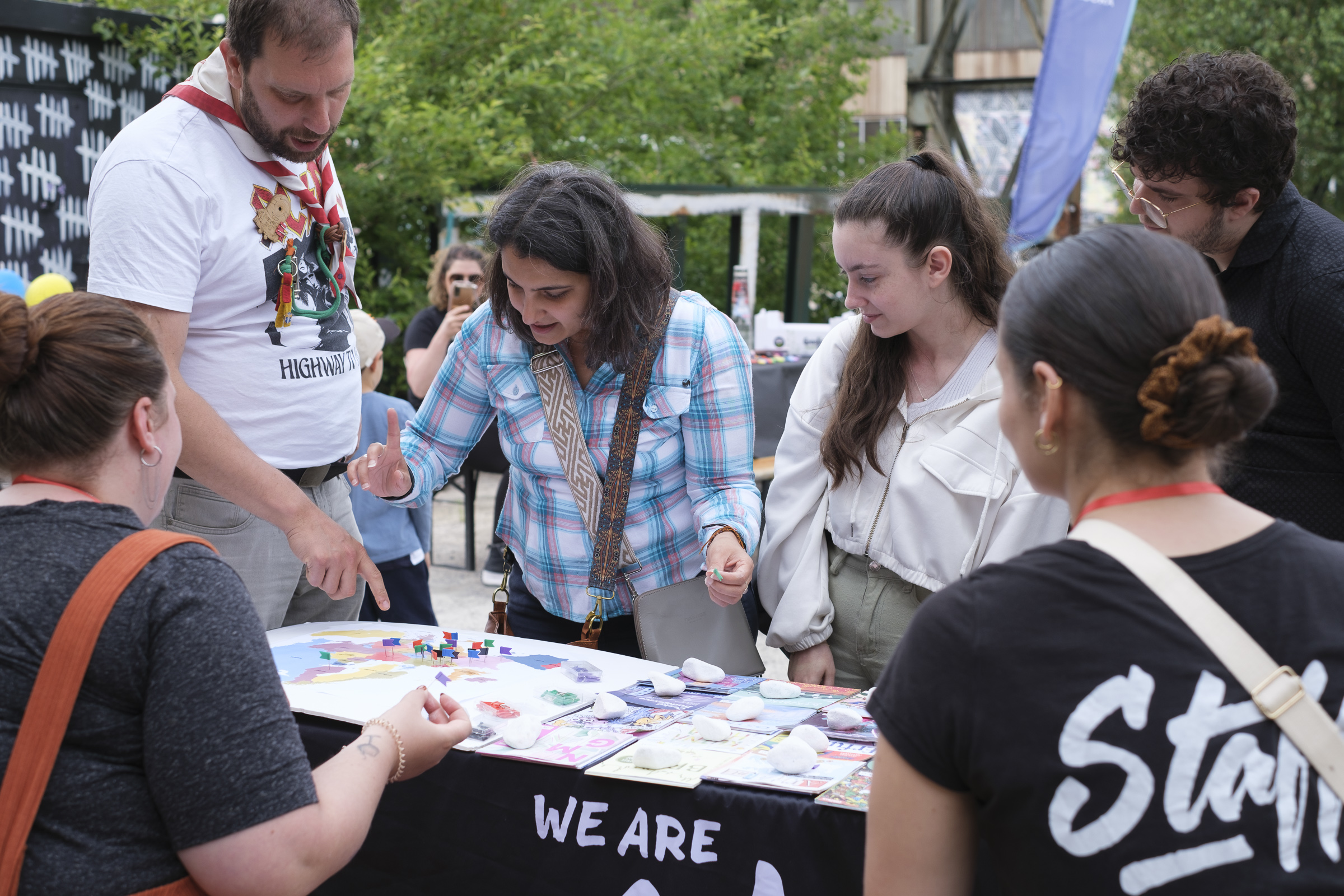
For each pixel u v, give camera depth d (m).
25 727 1.10
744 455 2.17
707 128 9.39
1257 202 1.86
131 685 1.13
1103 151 12.18
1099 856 0.91
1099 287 0.97
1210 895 0.89
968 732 0.97
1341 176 11.17
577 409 2.13
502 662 2.02
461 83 7.14
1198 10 11.43
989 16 13.39
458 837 1.60
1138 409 0.97
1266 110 1.79
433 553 5.99
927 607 1.02
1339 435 1.85
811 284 9.69
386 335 4.57
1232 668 0.92
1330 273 1.81
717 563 2.02
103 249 1.91
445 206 6.75
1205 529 0.98
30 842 1.11
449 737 1.46
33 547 1.15
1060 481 1.06
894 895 1.03
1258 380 0.93
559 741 1.62
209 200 1.98
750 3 9.80
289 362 2.14
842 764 1.51
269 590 2.18
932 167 1.94
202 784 1.11
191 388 1.98
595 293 1.96
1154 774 0.91
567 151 7.86
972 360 1.96
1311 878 0.88
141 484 1.29
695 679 1.96
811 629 2.12
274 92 1.93
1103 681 0.93
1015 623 0.96
